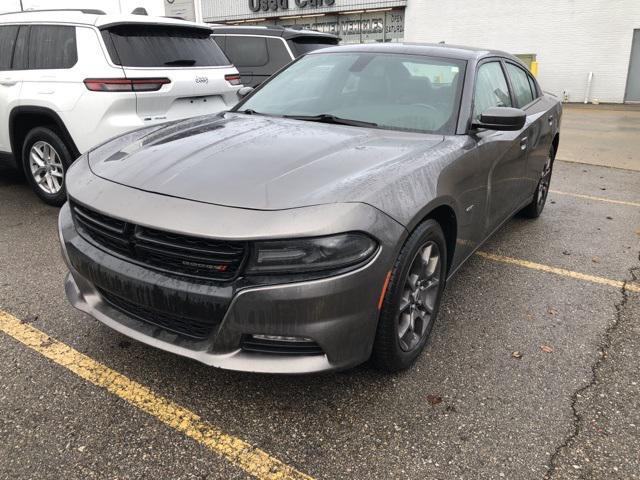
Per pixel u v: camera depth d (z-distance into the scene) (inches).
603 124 543.8
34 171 207.2
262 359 87.8
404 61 145.0
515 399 103.5
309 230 83.4
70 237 103.8
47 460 84.8
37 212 201.5
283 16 963.3
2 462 84.0
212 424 94.0
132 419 94.5
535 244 191.0
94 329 121.6
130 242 91.7
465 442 91.8
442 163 111.2
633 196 267.0
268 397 101.4
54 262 156.9
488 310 139.5
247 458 86.9
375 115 133.0
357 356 92.9
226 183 93.0
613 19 735.1
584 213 233.9
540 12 775.1
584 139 448.5
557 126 215.8
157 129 129.3
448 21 840.3
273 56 306.3
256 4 975.6
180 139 115.5
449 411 99.3
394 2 867.4
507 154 148.9
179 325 93.8
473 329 129.4
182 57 204.8
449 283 155.2
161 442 89.6
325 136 118.0
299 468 85.3
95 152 118.1
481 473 85.4
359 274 87.1
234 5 999.6
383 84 140.4
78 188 102.8
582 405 102.4
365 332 92.3
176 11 997.2
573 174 319.0
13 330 120.1
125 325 98.1
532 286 155.1
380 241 89.4
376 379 107.7
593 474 85.9
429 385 106.7
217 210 86.7
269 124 128.4
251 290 83.7
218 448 88.7
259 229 83.0
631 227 214.5
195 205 88.5
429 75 140.2
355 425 94.9
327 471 84.9
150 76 188.9
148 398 100.0
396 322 99.3
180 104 202.4
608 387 108.3
